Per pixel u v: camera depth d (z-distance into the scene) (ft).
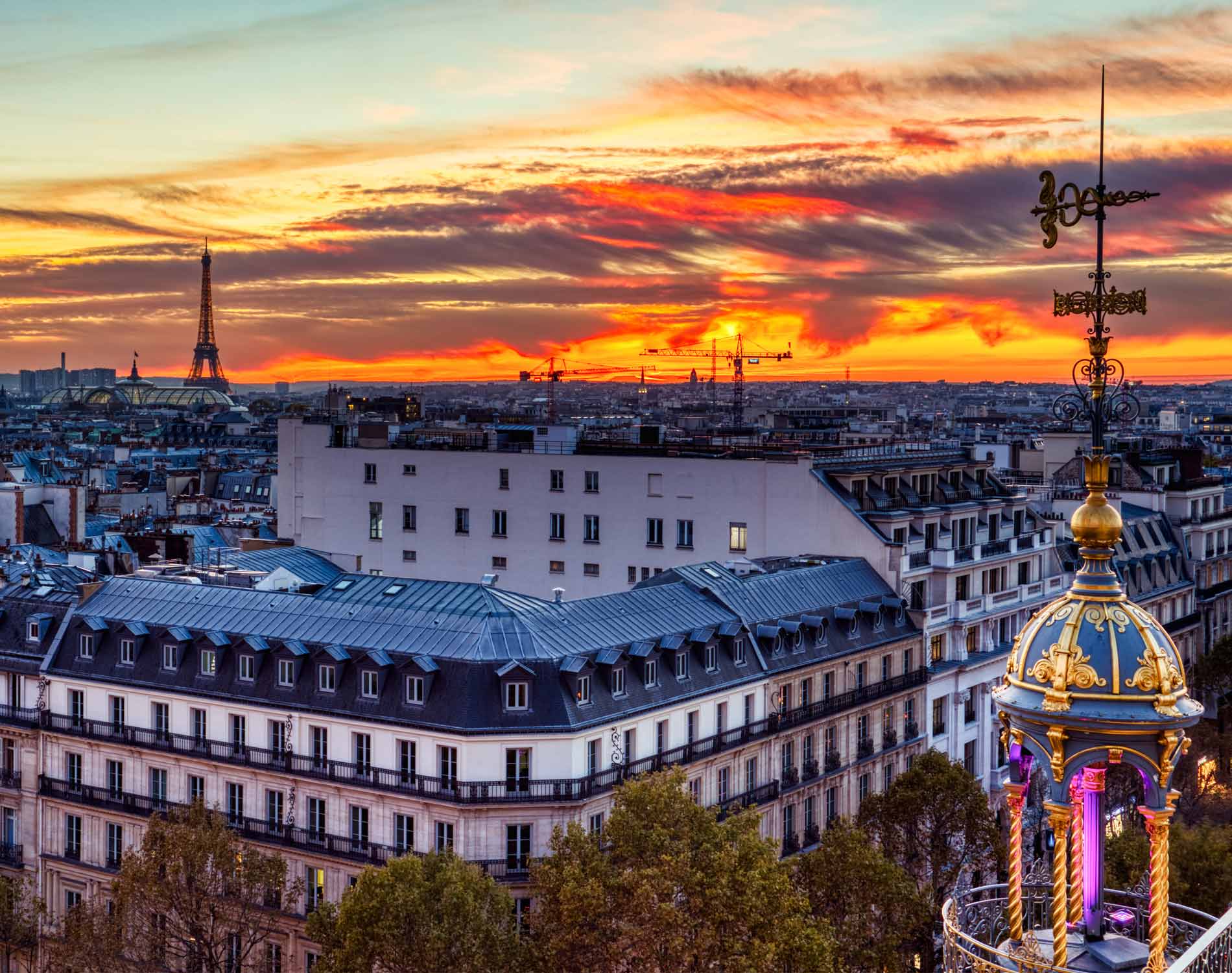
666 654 447.01
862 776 540.93
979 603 624.59
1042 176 122.11
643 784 358.23
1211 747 595.88
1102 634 117.19
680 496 641.40
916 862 451.53
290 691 436.35
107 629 482.28
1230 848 396.78
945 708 599.57
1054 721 116.67
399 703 414.00
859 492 619.26
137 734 465.88
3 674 501.97
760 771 483.10
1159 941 117.29
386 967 336.49
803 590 537.24
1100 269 119.44
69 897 478.59
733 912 328.49
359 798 416.46
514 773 400.26
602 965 334.65
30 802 488.02
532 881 384.47
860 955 372.79
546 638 418.72
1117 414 127.03
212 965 380.58
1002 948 127.13
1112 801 444.96
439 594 453.17
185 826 388.16
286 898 415.64
